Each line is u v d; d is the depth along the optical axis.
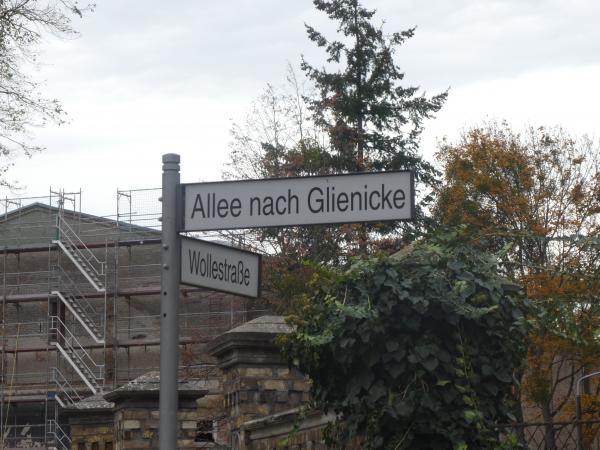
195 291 55.00
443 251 9.02
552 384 35.03
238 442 17.28
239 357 17.41
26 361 58.00
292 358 9.20
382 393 8.72
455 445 8.55
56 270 58.50
